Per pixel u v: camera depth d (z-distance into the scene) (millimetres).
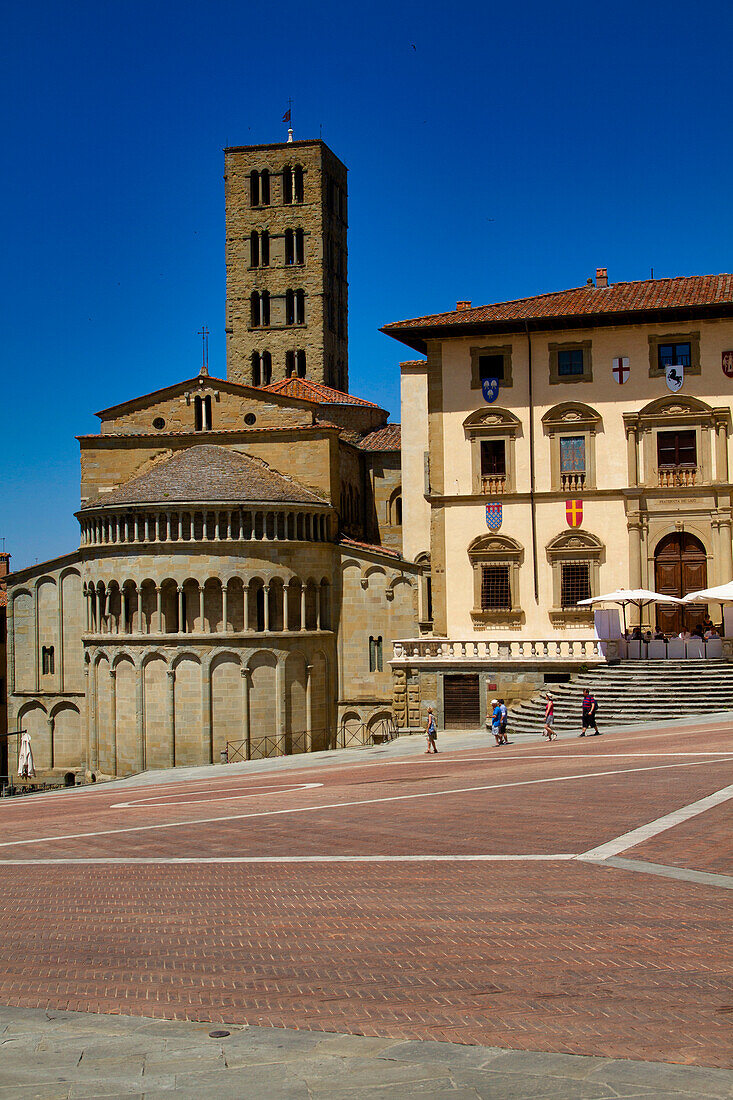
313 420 91188
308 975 20703
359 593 86312
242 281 131000
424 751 60094
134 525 82438
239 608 82000
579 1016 17797
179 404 93188
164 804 46688
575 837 30484
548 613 71938
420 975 20250
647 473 70812
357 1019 18297
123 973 21594
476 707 69188
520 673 68250
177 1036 18000
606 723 60312
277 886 27594
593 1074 15602
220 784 55719
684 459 70625
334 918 24328
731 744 45875
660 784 37562
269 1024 18312
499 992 19094
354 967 20969
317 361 129000
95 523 85188
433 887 26266
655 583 70750
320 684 84875
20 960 22891
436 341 74188
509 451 72875
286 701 82312
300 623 84125
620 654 66812
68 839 37938
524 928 22547
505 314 72875
